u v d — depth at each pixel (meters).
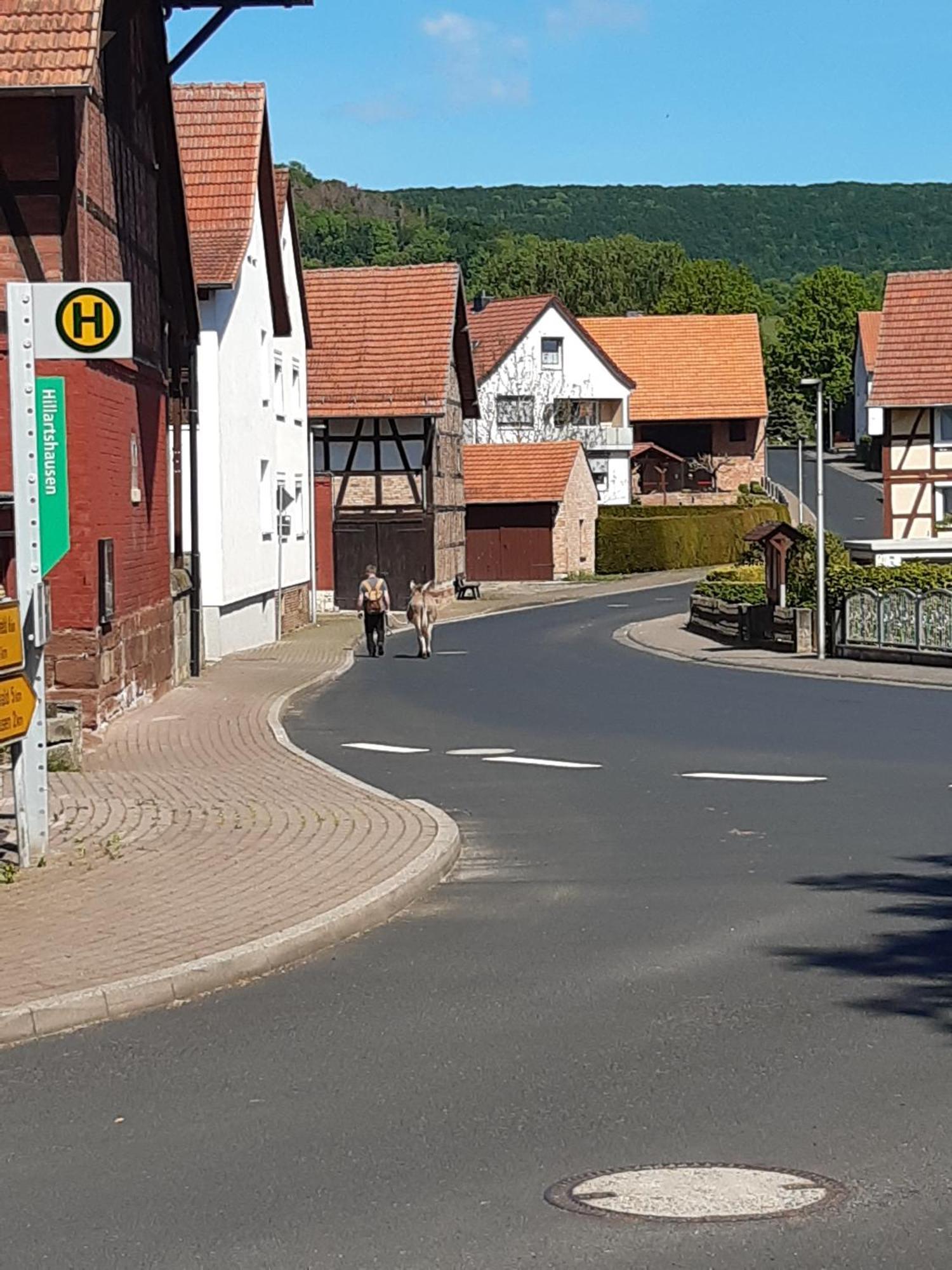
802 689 28.08
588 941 9.60
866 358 108.31
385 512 53.69
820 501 34.78
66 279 18.16
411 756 18.77
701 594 43.97
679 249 156.00
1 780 15.52
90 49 17.08
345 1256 5.07
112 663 20.33
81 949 9.04
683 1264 4.94
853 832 13.28
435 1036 7.66
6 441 18.23
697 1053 7.22
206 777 16.05
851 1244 5.05
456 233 191.25
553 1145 6.07
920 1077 6.76
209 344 32.88
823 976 8.56
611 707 24.73
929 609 32.31
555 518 69.69
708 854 12.46
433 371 53.62
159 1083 7.02
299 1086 6.91
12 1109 6.70
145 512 22.98
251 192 34.97
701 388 97.31
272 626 39.66
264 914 9.91
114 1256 5.12
